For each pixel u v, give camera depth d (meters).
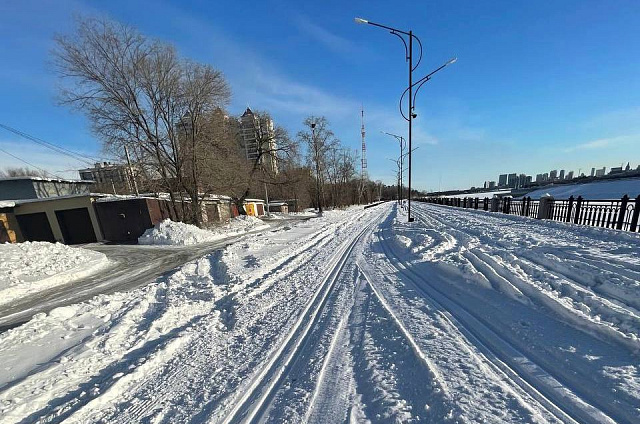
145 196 20.58
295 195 53.16
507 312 3.83
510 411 2.19
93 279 9.84
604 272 4.34
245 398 2.78
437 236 9.61
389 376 2.82
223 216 30.03
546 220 11.39
